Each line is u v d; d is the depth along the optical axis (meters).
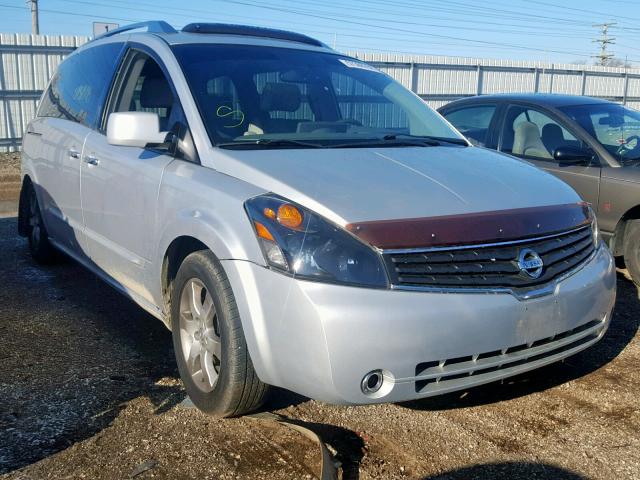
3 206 9.62
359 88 4.58
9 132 16.58
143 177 3.91
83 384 3.78
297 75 4.36
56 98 5.78
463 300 2.94
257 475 2.94
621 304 5.40
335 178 3.24
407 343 2.82
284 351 2.91
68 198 5.04
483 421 3.48
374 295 2.82
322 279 2.84
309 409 3.57
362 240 2.88
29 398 3.59
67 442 3.16
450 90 23.19
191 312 3.52
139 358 4.16
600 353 4.39
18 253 6.71
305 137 3.90
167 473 2.94
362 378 2.81
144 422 3.36
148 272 3.91
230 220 3.17
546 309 3.16
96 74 5.02
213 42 4.38
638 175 5.66
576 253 3.49
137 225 3.98
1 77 16.25
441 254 2.97
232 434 3.27
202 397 3.39
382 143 3.97
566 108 6.55
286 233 2.96
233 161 3.43
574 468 3.06
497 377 3.13
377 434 3.33
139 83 4.42
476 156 4.02
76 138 4.91
